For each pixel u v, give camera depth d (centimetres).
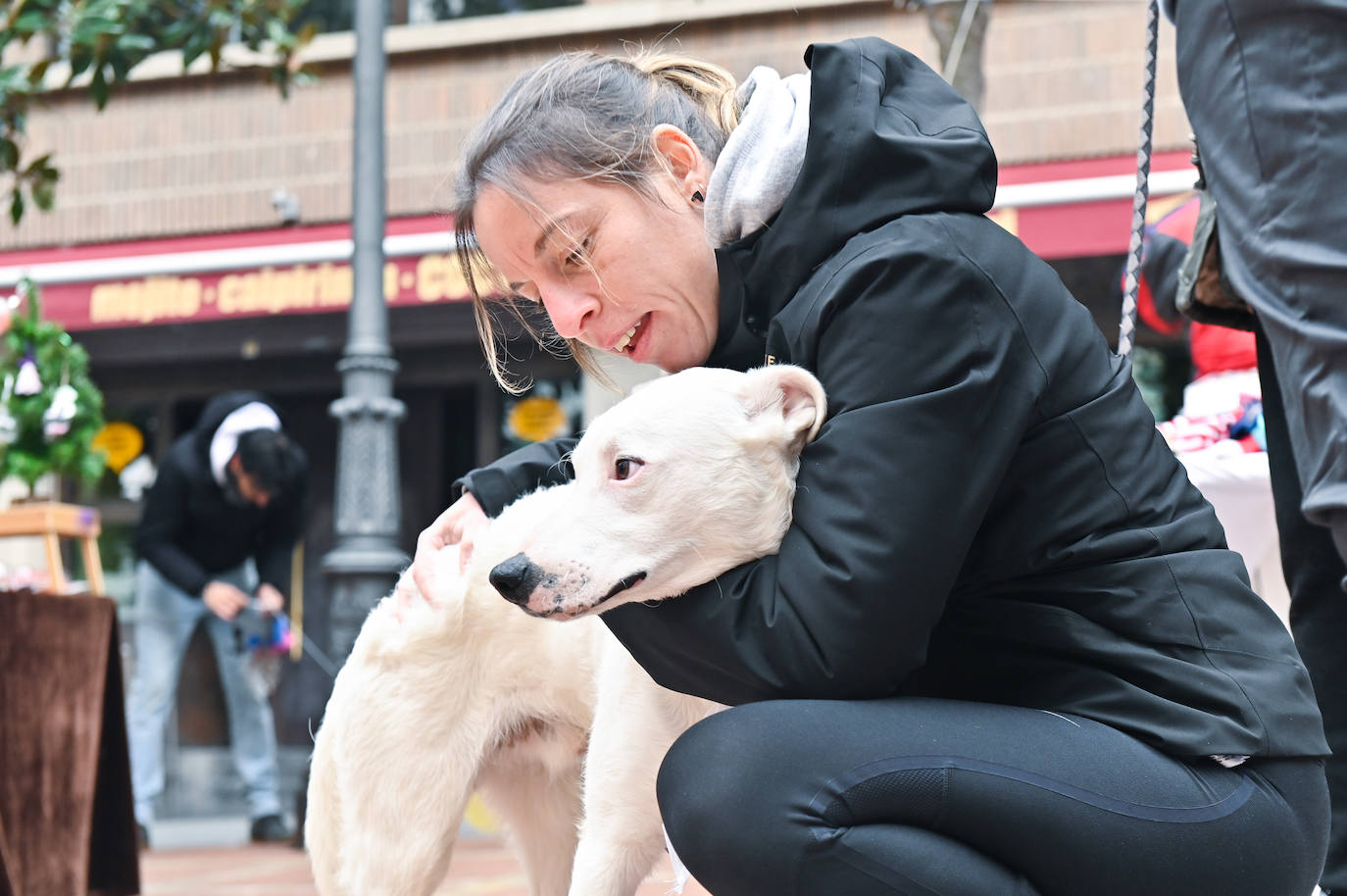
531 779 271
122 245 834
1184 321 374
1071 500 158
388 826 248
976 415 151
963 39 465
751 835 148
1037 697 160
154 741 584
